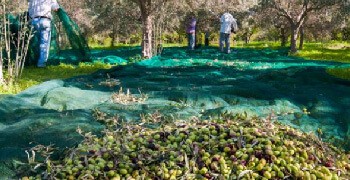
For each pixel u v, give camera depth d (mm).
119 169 3979
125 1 20281
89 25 24812
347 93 8469
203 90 8219
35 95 7582
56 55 14945
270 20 24703
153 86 8828
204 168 3852
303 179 3727
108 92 8023
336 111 6961
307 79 10055
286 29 29625
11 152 4742
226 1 23453
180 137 4379
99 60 15523
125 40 34938
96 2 20531
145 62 13789
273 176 3736
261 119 5137
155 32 17000
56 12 14109
